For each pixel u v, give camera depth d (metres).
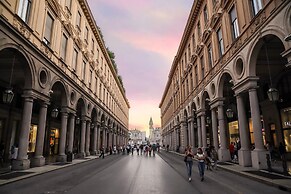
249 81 13.70
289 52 9.77
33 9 14.91
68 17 21.66
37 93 14.98
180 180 10.73
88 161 22.39
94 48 32.00
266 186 8.95
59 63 19.23
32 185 9.47
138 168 16.17
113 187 8.98
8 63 15.48
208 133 33.03
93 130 32.25
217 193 7.88
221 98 18.81
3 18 11.03
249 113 22.91
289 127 18.16
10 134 19.44
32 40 14.66
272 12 11.16
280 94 19.22
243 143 14.75
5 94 12.06
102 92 36.69
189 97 31.11
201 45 24.33
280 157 17.81
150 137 164.62
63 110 20.06
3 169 13.80
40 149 15.81
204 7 24.70
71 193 7.92
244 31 14.48
